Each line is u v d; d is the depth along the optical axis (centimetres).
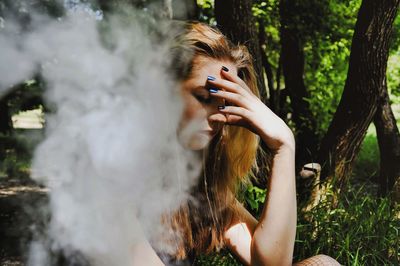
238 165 146
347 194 382
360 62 398
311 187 351
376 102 405
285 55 603
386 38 395
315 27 589
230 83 125
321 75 648
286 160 128
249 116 126
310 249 274
